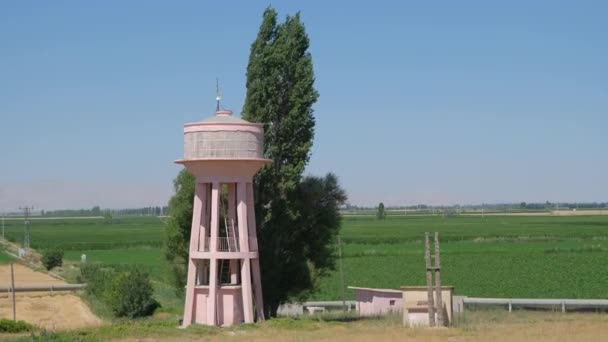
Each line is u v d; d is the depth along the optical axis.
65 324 58.91
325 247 58.12
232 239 49.03
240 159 47.94
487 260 109.12
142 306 65.75
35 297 74.88
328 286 83.94
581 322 48.78
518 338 40.41
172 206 63.72
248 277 48.69
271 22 55.88
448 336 42.41
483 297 73.06
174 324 49.84
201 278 49.97
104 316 65.31
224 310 48.34
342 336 42.69
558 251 122.38
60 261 113.69
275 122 55.69
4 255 138.38
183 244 63.16
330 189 58.06
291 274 56.59
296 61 55.91
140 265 109.06
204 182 48.78
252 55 56.00
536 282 85.25
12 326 50.31
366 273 95.88
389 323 49.94
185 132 49.09
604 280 86.06
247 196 49.56
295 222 56.03
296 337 42.38
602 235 172.50
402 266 103.31
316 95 56.09
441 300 48.56
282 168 55.34
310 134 56.19
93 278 79.19
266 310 56.12
